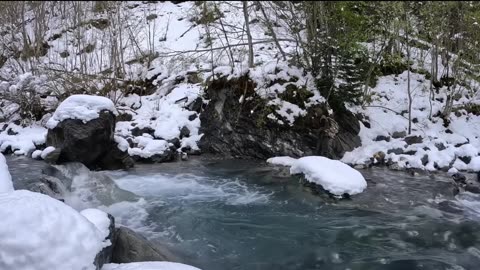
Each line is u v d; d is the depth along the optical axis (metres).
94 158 8.53
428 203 6.98
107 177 7.91
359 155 9.27
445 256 5.30
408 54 10.57
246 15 10.66
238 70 10.20
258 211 6.78
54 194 6.77
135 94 12.81
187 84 12.74
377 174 8.50
